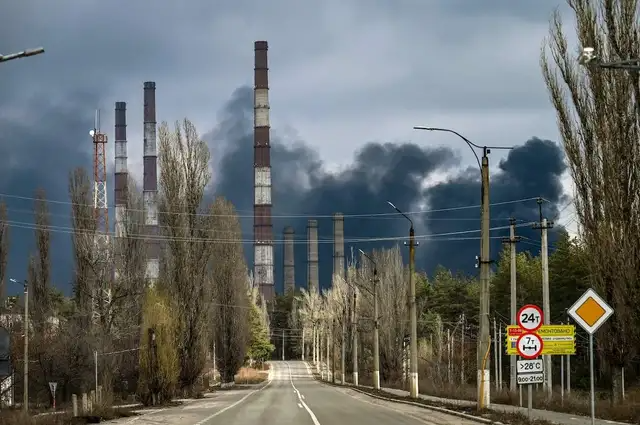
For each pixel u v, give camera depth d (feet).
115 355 321.93
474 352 463.83
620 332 155.43
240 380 533.96
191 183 312.09
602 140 153.07
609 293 155.02
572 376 378.94
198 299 304.71
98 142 510.58
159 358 239.30
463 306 655.35
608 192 151.23
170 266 306.14
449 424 136.26
